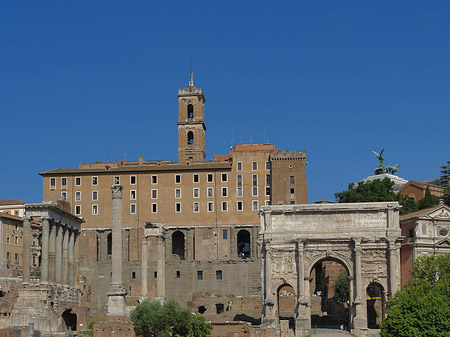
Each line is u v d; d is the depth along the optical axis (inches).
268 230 5629.9
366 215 5600.4
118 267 5428.2
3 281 6102.4
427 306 4367.6
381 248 5521.7
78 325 5836.6
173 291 7800.2
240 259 7790.4
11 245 7372.1
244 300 7116.1
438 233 5693.9
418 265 5187.0
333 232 5570.9
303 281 5487.2
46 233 6033.5
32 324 4921.3
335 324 6112.2
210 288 7765.8
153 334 4815.5
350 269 5531.5
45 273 5954.7
